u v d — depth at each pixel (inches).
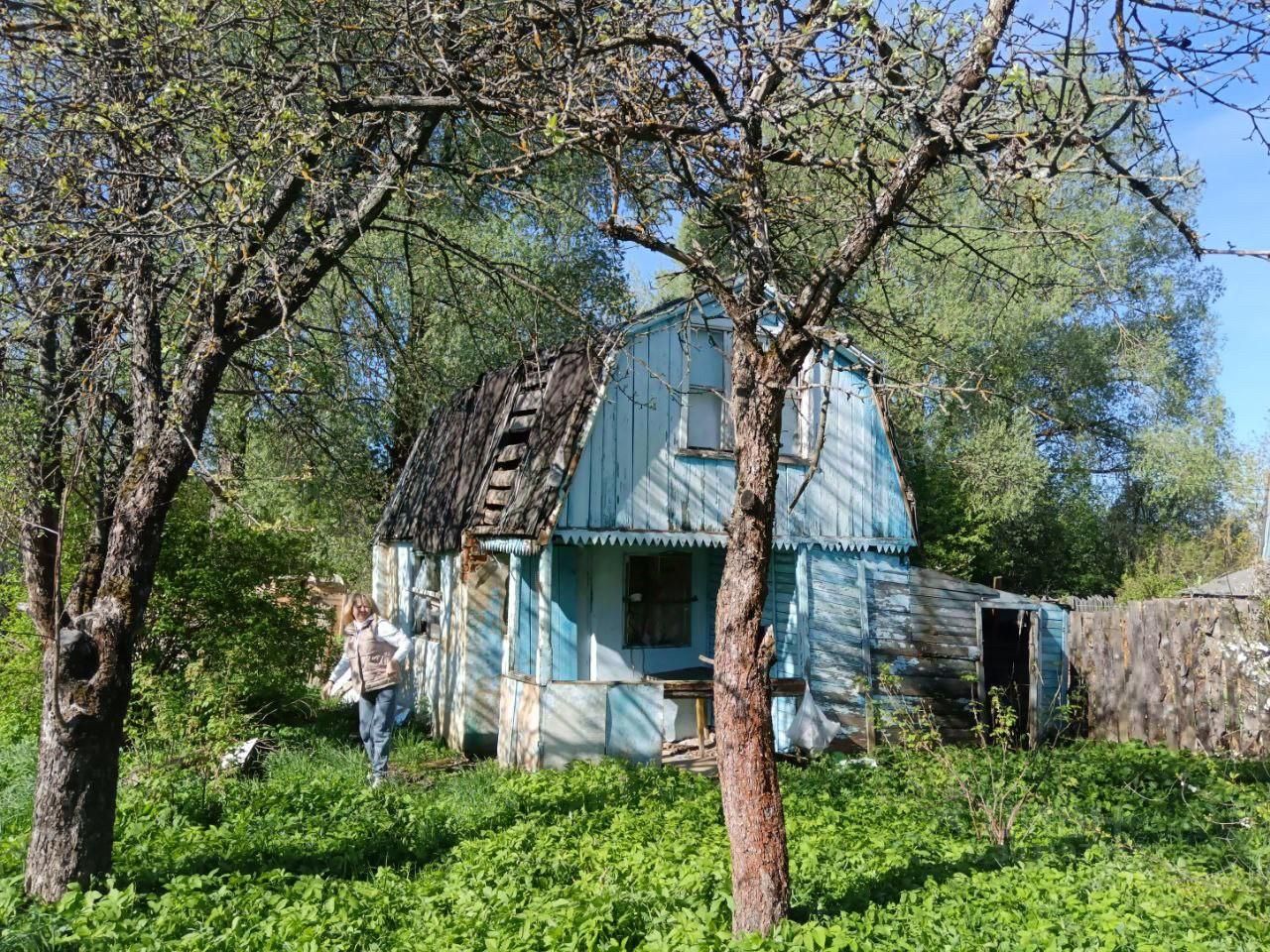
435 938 226.4
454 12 283.6
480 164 373.7
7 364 329.7
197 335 290.8
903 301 538.3
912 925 227.9
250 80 285.1
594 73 250.5
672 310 490.3
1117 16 226.1
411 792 398.6
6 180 276.1
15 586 487.8
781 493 514.3
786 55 238.5
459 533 530.6
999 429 972.6
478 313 436.1
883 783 421.1
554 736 456.1
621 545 524.4
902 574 535.5
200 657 461.7
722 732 224.8
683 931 214.5
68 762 255.0
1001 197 239.8
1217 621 507.8
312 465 410.3
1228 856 308.2
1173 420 1196.5
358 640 439.2
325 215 306.5
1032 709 543.5
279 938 221.6
